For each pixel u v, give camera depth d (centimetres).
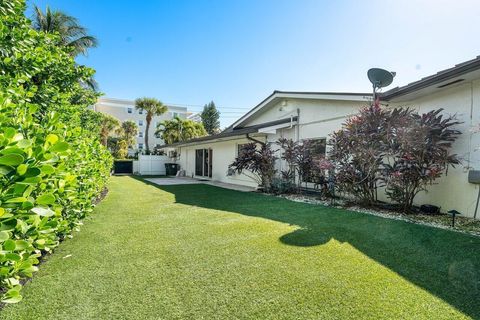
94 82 1873
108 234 414
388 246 361
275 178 940
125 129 3378
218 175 1437
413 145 529
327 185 728
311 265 299
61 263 300
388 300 228
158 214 567
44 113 387
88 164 476
